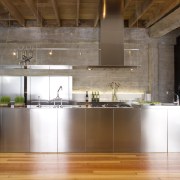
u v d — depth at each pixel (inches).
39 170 169.8
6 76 311.4
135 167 176.6
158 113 217.8
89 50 338.3
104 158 199.5
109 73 341.1
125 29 340.5
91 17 320.2
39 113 215.3
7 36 331.6
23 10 292.8
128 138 217.0
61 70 321.7
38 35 334.3
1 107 219.3
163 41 341.4
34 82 314.7
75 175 160.4
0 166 178.2
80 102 325.4
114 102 323.3
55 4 248.7
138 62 343.6
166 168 174.4
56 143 215.6
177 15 245.4
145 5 249.1
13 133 214.5
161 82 350.0
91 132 216.1
